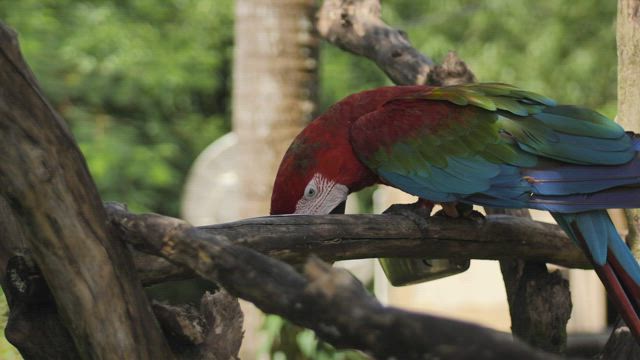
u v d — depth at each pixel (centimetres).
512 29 1825
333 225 384
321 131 475
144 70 1741
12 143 298
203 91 1898
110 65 1723
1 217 352
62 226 309
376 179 486
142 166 1622
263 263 289
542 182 435
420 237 424
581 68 1773
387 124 463
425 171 452
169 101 1781
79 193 310
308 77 912
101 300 319
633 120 500
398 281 512
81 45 1730
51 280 318
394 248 416
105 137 1661
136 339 326
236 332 371
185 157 1820
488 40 1855
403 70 607
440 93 468
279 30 902
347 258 398
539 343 485
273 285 283
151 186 1681
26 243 341
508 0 1823
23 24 1739
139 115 1828
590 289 883
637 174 426
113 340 323
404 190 456
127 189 1609
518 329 491
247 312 860
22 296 341
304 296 271
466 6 1905
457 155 450
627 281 414
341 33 652
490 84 473
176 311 347
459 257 448
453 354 246
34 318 345
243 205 920
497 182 441
